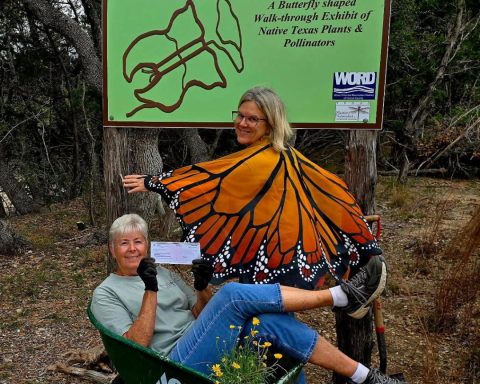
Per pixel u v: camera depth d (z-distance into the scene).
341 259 2.95
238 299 2.52
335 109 3.24
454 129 10.34
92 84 6.04
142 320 2.53
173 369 2.23
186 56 3.37
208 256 2.81
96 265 6.82
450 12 12.41
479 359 3.83
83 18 12.32
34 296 5.71
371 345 3.57
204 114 3.40
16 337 4.56
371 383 2.59
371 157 3.36
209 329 2.54
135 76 3.43
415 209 8.77
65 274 6.50
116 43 3.42
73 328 4.75
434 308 4.78
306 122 3.26
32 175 13.04
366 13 3.15
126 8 3.39
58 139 14.80
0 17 12.30
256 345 2.50
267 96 2.89
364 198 3.40
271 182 2.85
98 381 3.77
